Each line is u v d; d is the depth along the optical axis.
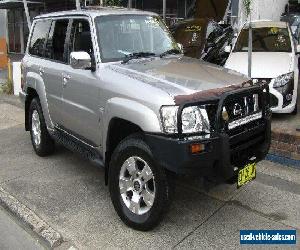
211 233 3.93
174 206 4.45
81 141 4.99
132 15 5.09
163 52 5.11
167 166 3.54
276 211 4.31
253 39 8.55
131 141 3.88
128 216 4.03
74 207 4.55
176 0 14.54
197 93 3.66
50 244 3.87
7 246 3.96
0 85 12.43
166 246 3.75
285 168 5.39
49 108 5.61
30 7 19.66
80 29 4.95
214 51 10.75
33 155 6.34
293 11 21.12
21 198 4.81
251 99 4.03
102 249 3.75
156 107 3.58
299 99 8.79
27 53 6.46
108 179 4.32
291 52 8.05
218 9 13.27
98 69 4.46
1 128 8.05
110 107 4.09
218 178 3.66
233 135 3.79
